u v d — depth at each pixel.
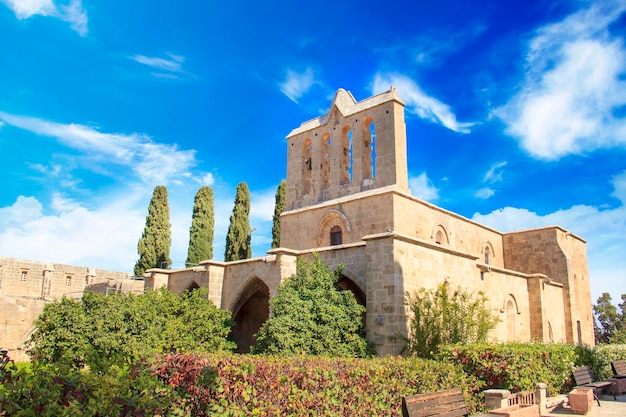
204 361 9.62
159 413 7.62
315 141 33.78
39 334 19.42
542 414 14.89
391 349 18.14
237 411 8.75
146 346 19.47
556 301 34.22
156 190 50.34
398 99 29.91
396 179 28.41
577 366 19.81
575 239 40.84
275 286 24.42
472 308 19.80
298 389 9.57
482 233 37.25
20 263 47.91
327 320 18.80
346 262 22.27
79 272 52.19
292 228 32.97
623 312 49.53
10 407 5.90
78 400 6.44
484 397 14.01
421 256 20.48
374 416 10.66
